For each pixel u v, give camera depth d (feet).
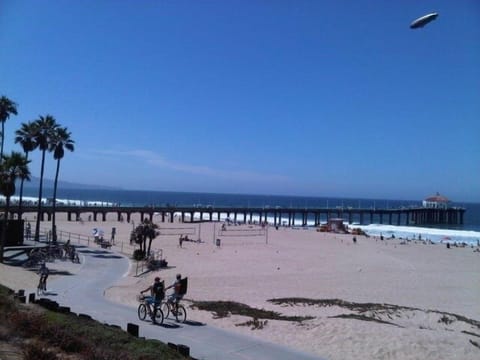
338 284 104.58
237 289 91.09
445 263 163.84
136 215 398.62
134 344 34.83
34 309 42.11
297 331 48.96
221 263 135.33
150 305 54.49
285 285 99.71
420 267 148.77
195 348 41.32
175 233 237.66
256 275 114.21
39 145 165.68
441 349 42.75
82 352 30.94
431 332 49.55
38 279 85.66
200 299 77.20
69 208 293.43
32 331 33.17
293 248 189.26
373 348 42.47
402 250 204.54
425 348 42.60
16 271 93.66
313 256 163.94
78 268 105.19
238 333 47.47
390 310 68.03
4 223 110.01
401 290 100.48
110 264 115.34
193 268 122.62
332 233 277.23
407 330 48.93
